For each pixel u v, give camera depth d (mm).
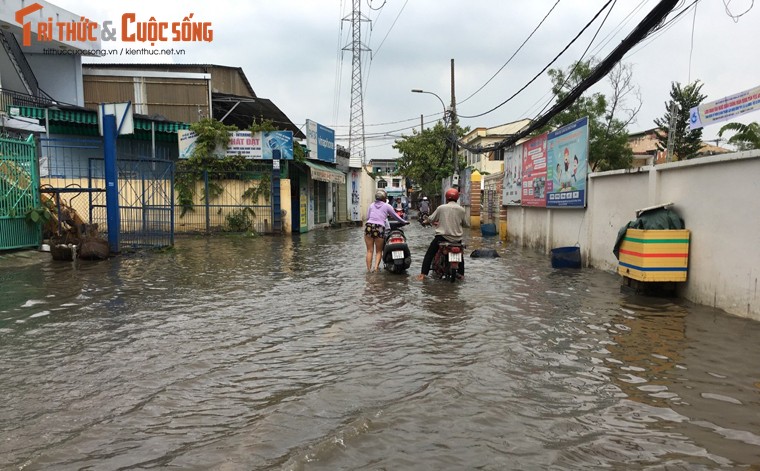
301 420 3379
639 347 4895
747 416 3383
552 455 2900
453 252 8820
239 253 13711
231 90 29953
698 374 4156
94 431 3230
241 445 3043
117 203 12188
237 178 20922
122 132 11953
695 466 2777
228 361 4602
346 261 11969
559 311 6484
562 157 12000
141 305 6906
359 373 4273
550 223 13133
